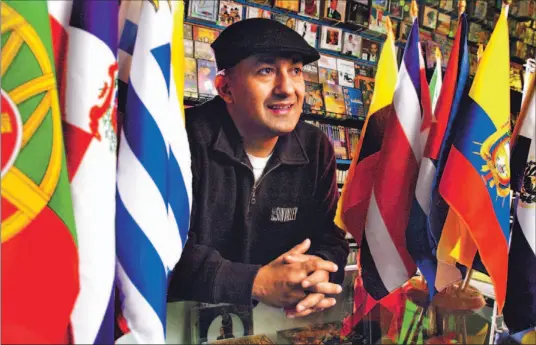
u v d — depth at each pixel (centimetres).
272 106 135
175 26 98
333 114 161
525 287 141
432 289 135
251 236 140
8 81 68
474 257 145
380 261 134
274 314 120
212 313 111
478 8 198
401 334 115
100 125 77
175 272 129
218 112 136
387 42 148
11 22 69
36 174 69
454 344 113
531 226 142
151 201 83
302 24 161
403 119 132
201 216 133
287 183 144
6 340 66
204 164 133
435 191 130
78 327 73
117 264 83
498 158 127
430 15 186
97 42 77
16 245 68
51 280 69
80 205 75
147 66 85
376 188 135
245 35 132
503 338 133
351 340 109
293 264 130
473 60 197
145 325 83
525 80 156
